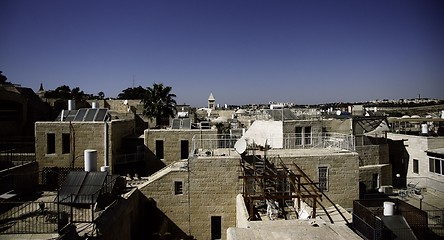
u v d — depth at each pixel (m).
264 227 11.96
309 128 28.52
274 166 22.08
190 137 30.98
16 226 14.16
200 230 22.06
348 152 23.58
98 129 28.45
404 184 29.72
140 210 22.11
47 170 26.19
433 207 22.83
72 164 28.08
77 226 14.42
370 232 14.46
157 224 22.08
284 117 30.75
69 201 16.27
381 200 16.91
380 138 32.12
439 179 28.05
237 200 20.78
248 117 57.78
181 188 22.33
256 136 30.12
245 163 22.16
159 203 22.19
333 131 32.94
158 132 30.98
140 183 25.00
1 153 28.03
